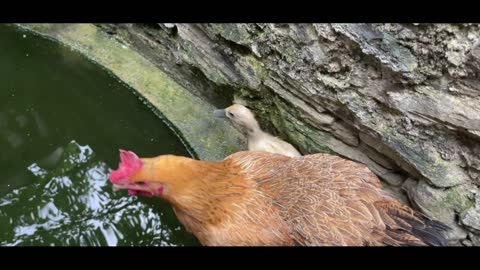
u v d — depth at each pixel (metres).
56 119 0.74
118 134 0.73
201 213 0.49
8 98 0.76
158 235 0.62
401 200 0.58
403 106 0.51
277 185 0.50
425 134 0.51
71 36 0.81
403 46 0.50
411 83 0.50
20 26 0.82
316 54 0.56
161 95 0.75
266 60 0.62
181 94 0.75
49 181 0.67
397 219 0.48
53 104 0.76
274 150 0.63
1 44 0.82
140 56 0.79
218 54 0.67
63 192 0.66
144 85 0.76
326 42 0.55
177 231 0.62
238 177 0.51
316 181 0.50
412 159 0.52
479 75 0.46
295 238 0.47
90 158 0.70
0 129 0.72
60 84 0.78
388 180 0.58
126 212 0.64
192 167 0.48
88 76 0.79
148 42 0.76
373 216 0.47
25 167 0.68
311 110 0.60
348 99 0.55
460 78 0.47
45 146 0.71
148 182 0.48
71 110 0.75
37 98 0.76
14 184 0.67
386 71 0.51
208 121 0.72
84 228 0.63
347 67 0.55
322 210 0.47
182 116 0.73
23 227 0.62
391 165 0.57
